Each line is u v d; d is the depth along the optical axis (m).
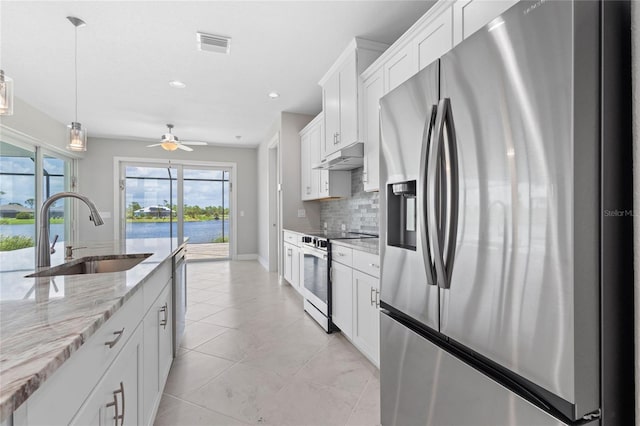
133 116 4.77
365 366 2.20
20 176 4.21
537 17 0.81
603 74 0.78
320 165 3.41
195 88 3.71
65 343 0.65
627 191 0.80
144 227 6.31
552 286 0.78
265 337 2.70
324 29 2.51
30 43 2.67
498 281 0.92
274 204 5.54
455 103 1.07
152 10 2.24
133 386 1.20
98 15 2.29
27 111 4.16
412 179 1.30
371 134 2.56
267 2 2.18
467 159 1.02
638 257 0.74
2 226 3.89
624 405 0.80
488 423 0.97
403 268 1.37
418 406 1.28
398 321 1.42
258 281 4.82
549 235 0.79
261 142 6.41
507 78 0.89
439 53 1.79
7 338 0.67
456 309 1.07
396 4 2.21
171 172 6.52
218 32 2.54
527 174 0.84
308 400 1.82
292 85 3.64
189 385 1.97
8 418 0.50
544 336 0.80
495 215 0.92
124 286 1.11
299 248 3.73
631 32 0.77
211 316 3.23
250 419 1.67
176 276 2.29
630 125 0.80
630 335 0.81
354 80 2.72
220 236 6.89
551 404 0.82
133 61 3.02
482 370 1.00
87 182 5.91
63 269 1.66
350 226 3.87
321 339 2.66
